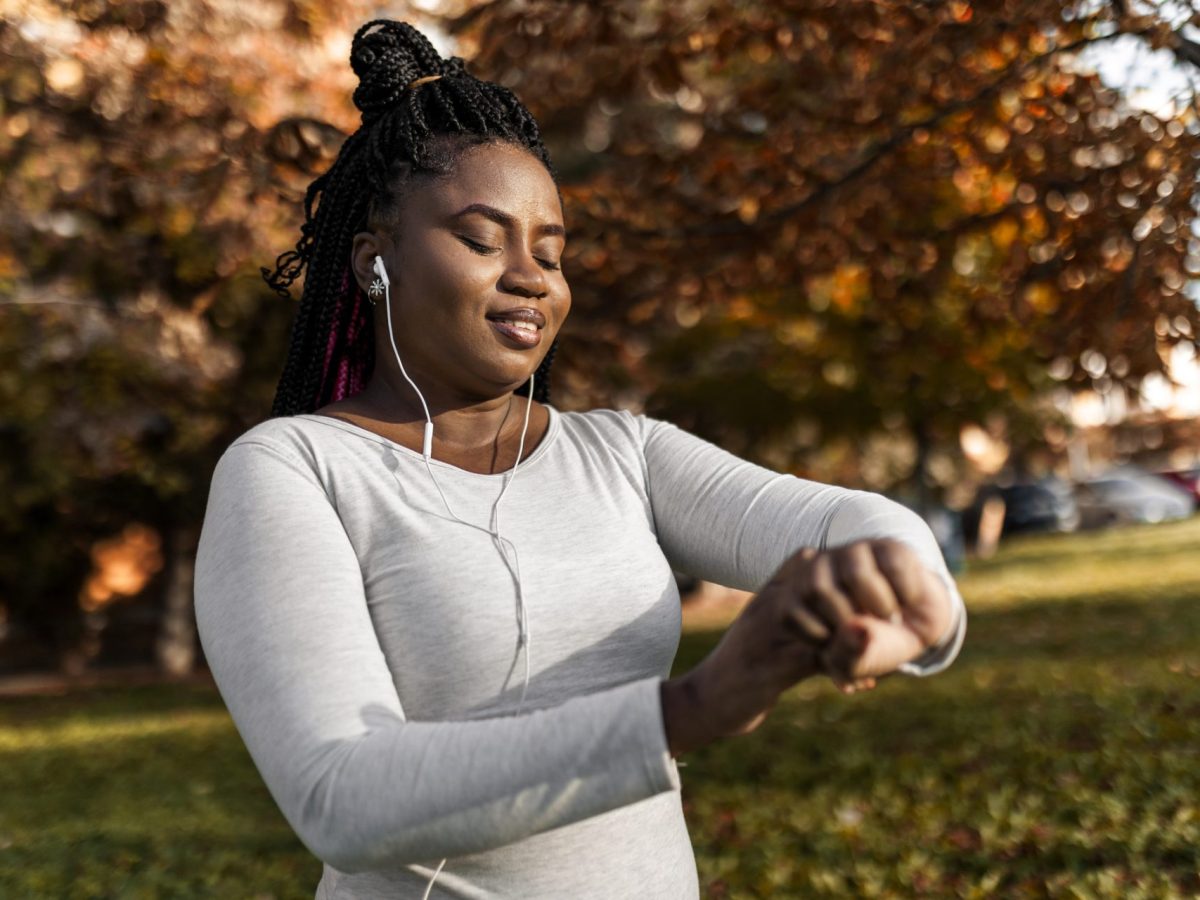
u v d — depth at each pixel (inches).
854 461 898.1
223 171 212.7
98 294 372.5
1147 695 295.4
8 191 255.1
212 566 48.7
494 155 57.5
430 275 56.4
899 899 177.0
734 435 662.5
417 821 39.4
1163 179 185.9
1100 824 195.5
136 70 218.4
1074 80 191.0
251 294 405.7
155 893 215.6
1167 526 1088.2
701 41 204.1
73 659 625.6
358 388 65.0
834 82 208.8
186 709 474.6
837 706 331.9
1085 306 212.5
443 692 51.6
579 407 345.7
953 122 207.5
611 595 54.2
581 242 234.2
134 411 458.6
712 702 38.9
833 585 37.7
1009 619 509.4
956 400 644.1
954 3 182.7
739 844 210.8
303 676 44.2
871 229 230.1
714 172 224.1
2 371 403.2
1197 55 177.3
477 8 209.2
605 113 253.3
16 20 215.2
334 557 48.7
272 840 251.4
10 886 226.5
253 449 52.1
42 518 576.1
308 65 240.5
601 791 38.8
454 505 54.0
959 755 252.5
